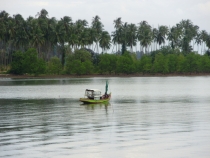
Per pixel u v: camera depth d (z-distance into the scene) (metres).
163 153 32.91
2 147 35.16
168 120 50.41
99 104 74.19
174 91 112.56
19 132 42.34
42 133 41.59
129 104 73.56
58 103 76.75
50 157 32.03
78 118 53.44
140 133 41.09
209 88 126.50
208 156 31.95
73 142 36.97
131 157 31.95
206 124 46.53
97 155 32.56
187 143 36.16
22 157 32.00
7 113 59.53
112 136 39.62
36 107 68.81
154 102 77.44
